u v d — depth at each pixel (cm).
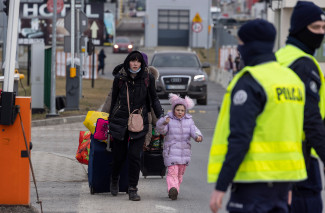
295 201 1262
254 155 973
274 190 984
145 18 16800
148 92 1936
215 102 5872
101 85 8106
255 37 1011
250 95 966
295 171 992
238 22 18175
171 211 1783
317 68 1182
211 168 990
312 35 1202
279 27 6562
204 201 1920
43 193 2034
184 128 1978
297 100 1013
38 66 4519
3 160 1702
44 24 10294
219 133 993
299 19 1200
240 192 988
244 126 953
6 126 1694
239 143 948
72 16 4697
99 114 1981
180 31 16950
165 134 1989
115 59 13750
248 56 1021
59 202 1892
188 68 5356
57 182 2230
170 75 5144
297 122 1012
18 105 1681
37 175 2341
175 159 1961
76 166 2531
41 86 4528
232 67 10119
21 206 1711
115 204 1875
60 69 10081
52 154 2838
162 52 5588
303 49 1208
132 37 19325
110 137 1964
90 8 10350
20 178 1706
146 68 1914
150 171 2252
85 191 2078
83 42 4962
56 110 4784
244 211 982
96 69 9681
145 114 1919
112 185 1989
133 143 1908
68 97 4734
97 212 1764
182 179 2238
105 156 1991
